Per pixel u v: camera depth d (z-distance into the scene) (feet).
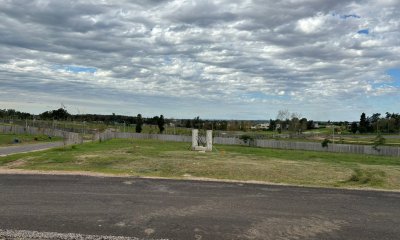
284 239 22.70
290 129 262.88
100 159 67.05
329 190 37.96
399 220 27.22
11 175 43.09
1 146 122.42
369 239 22.93
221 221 25.93
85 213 27.12
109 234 22.67
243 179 45.42
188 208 29.22
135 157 72.28
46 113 315.37
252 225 25.20
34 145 128.67
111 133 215.72
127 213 27.35
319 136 242.17
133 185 38.11
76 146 110.42
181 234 23.02
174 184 39.27
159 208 29.01
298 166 61.36
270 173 51.44
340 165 67.05
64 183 38.37
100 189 35.65
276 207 30.14
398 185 42.91
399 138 226.99
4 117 303.48
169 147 121.80
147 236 22.48
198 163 61.26
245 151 118.93
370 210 29.89
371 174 48.85
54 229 23.36
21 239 21.47
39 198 31.40
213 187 38.06
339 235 23.58
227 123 307.78
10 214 26.43
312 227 25.09
